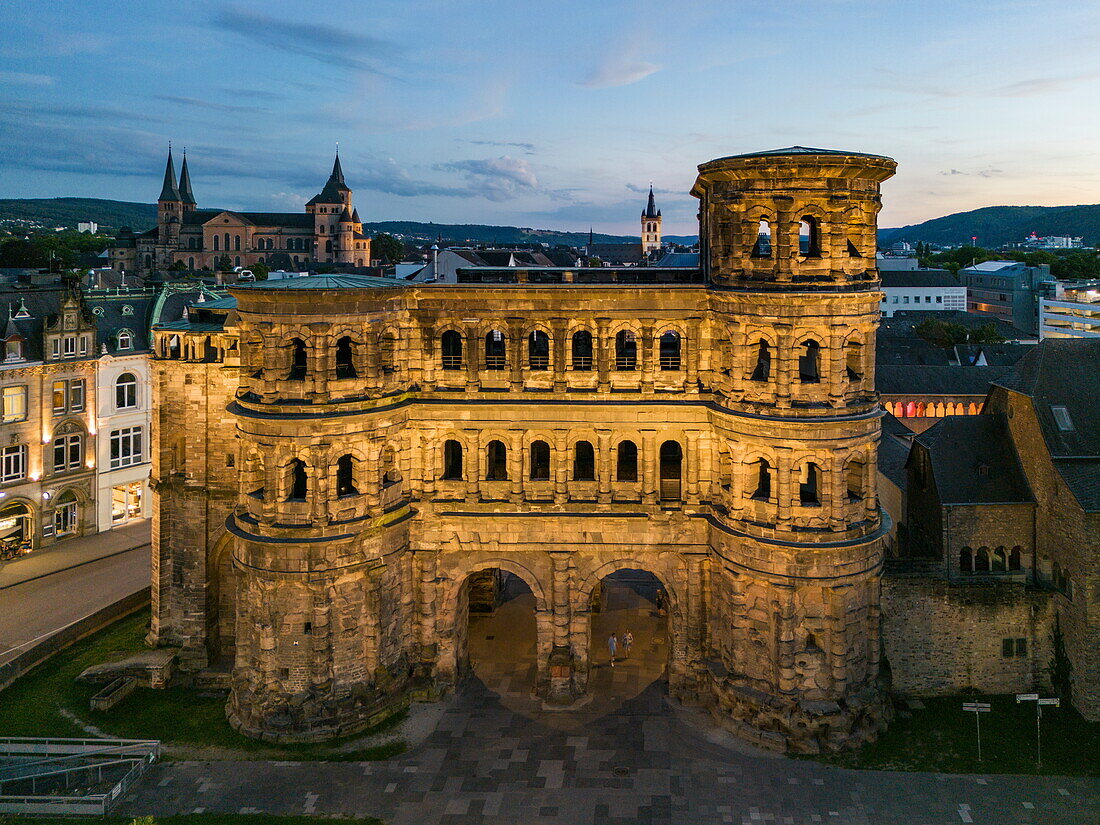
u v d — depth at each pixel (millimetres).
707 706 50938
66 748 45750
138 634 61938
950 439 57219
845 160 44781
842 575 46531
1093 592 49281
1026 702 51750
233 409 49719
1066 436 53094
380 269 146125
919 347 145750
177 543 57781
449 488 52438
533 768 45031
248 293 47000
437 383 52094
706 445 50625
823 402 46375
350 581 49156
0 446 78500
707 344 50281
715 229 49562
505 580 72375
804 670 47219
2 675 54219
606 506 51188
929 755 46125
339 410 47406
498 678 55156
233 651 58594
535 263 137500
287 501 47750
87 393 85562
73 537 85625
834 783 43469
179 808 41781
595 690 53312
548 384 51219
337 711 48344
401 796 42688
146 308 93125
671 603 51906
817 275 46250
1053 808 41281
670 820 40656
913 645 52531
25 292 84062
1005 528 54531
